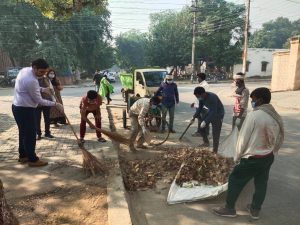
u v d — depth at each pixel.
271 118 4.11
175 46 41.75
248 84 32.84
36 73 5.73
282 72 22.28
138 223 4.37
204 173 5.55
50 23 35.56
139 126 7.27
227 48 43.06
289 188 5.48
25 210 4.41
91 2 10.57
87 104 7.52
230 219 4.45
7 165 6.06
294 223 4.34
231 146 6.20
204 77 8.83
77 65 37.09
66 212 4.35
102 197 4.75
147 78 13.35
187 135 9.07
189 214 4.60
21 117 5.76
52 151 7.00
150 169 6.23
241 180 4.31
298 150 7.65
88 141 7.85
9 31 34.59
